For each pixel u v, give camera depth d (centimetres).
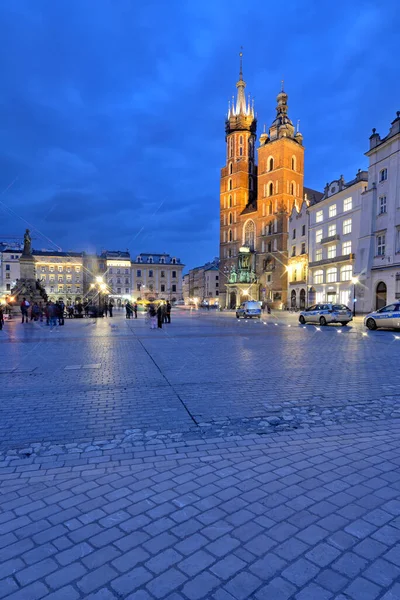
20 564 216
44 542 236
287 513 265
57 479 324
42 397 601
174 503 281
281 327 2159
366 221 3638
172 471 337
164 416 500
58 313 2309
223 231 7844
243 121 7650
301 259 5375
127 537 240
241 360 943
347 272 4059
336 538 236
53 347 1227
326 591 193
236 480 317
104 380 723
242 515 263
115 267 9262
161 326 2072
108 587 198
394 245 3262
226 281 7706
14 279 8412
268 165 6600
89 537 241
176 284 9638
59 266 8838
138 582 201
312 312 2466
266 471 334
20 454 380
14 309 3538
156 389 648
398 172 3222
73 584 201
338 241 4228
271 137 6725
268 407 538
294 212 5647
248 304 3366
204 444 402
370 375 757
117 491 301
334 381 704
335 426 459
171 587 197
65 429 454
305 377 739
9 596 192
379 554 221
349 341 1375
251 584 199
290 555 221
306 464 349
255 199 7794
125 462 358
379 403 559
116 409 534
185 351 1109
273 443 404
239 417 495
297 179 6562
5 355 1058
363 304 3659
